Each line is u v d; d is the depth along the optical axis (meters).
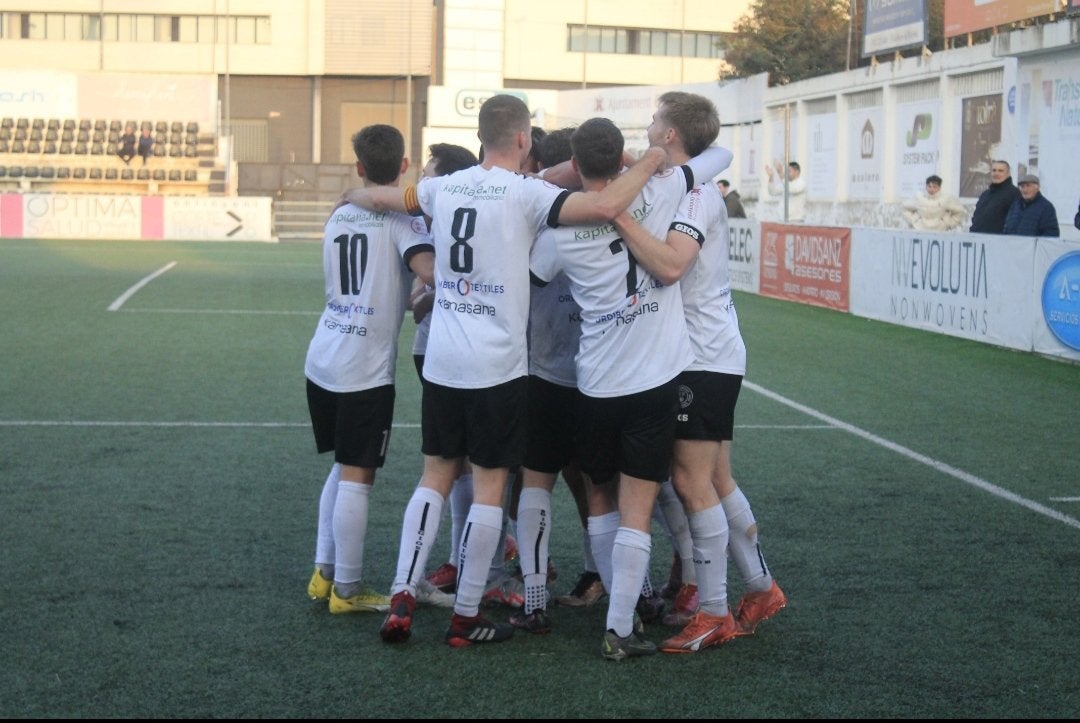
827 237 46.53
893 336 38.28
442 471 12.58
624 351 11.63
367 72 134.50
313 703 10.58
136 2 133.25
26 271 57.94
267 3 133.25
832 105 81.50
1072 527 16.86
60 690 10.77
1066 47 50.25
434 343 12.25
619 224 11.39
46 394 26.08
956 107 66.12
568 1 137.25
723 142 96.06
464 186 12.06
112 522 16.38
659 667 11.67
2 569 14.28
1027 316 34.25
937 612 13.30
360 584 13.10
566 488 18.88
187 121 108.62
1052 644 12.33
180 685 10.94
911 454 21.52
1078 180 50.12
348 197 13.06
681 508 13.22
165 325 38.91
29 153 103.94
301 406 25.17
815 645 12.29
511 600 13.86
